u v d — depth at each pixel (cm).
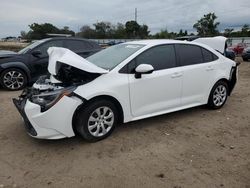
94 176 348
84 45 921
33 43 915
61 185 330
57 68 448
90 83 422
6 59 818
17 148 423
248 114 593
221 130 500
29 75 848
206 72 567
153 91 485
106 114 444
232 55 1228
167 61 511
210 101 597
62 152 409
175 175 351
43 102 400
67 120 402
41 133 399
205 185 330
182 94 534
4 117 564
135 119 475
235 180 341
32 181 339
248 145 439
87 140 433
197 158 394
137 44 516
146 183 334
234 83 641
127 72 458
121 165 374
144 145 432
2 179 343
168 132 485
